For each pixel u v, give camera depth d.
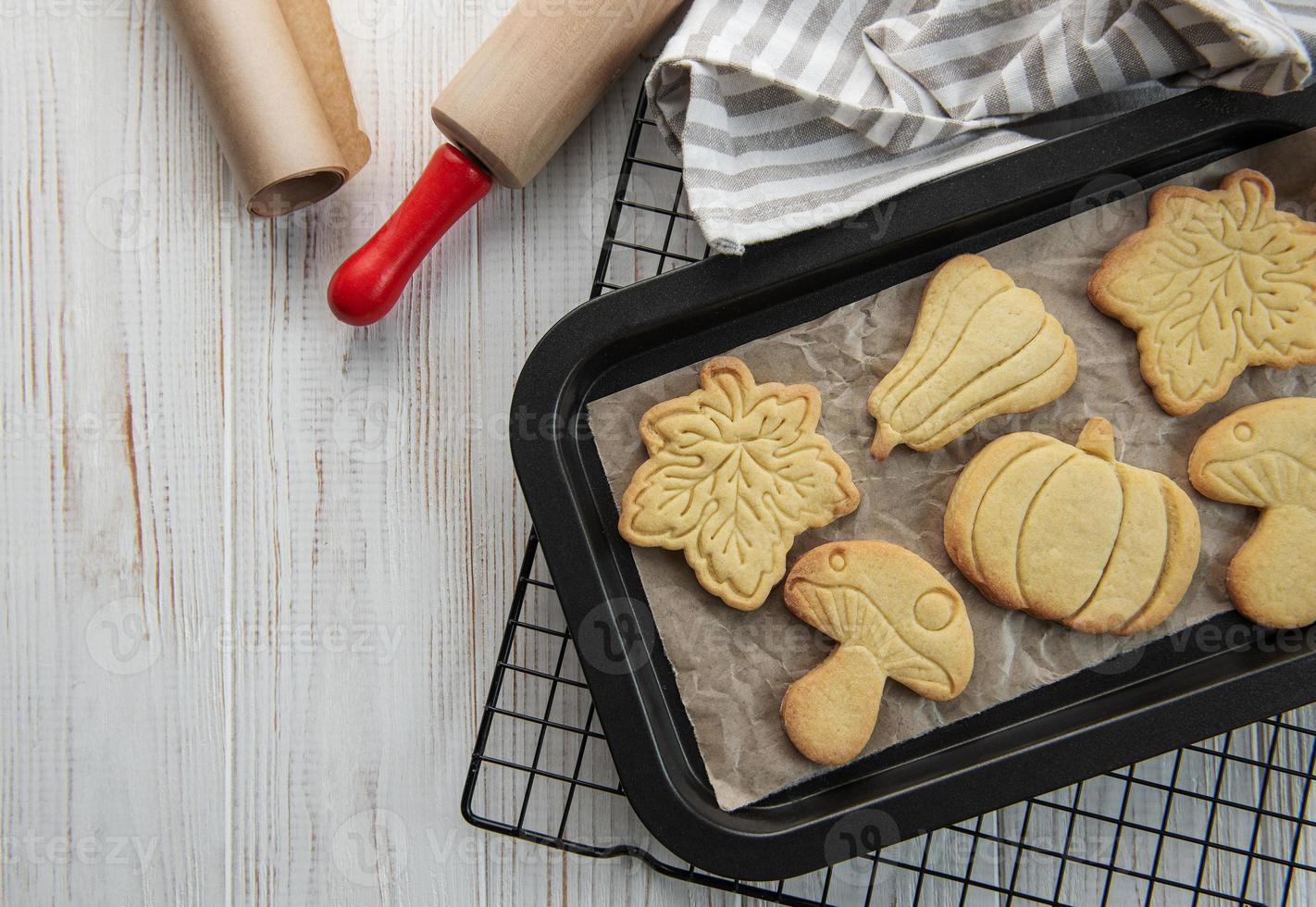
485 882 0.68
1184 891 0.67
